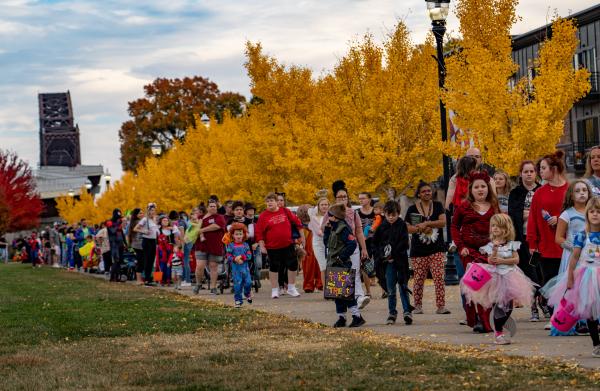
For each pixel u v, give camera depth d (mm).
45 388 11031
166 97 122688
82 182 147375
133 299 25797
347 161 45062
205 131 77438
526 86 37469
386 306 21531
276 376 11391
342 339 15062
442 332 16062
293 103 54906
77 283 36344
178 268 30438
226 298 25906
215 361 12922
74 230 54375
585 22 55969
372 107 45125
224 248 27984
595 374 10766
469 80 35750
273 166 54250
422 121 44281
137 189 96188
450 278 27156
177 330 17078
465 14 38344
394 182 44531
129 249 37656
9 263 80688
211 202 27766
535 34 58188
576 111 58469
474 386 10180
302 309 21484
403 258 17625
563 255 15180
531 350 13289
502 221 14305
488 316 15570
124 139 124750
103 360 13328
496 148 35406
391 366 11844
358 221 20266
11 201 99125
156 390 10695
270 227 25281
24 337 16594
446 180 29703
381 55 46531
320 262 24359
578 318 13758
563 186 16281
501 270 14242
